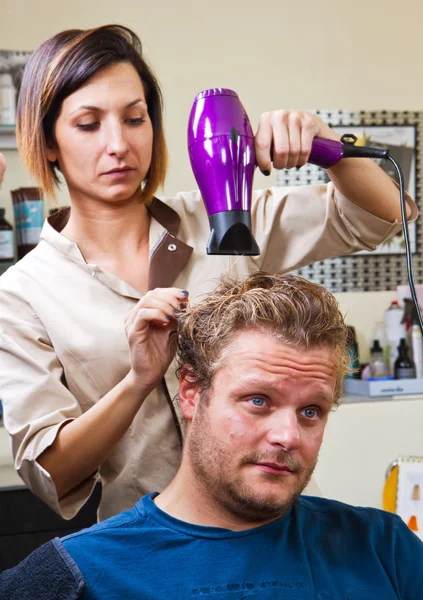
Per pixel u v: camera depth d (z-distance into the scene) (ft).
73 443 4.36
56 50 4.60
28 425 4.53
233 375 3.51
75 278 4.84
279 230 5.22
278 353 3.47
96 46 4.53
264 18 10.27
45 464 4.43
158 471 4.80
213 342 3.61
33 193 9.20
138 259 4.99
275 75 10.33
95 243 4.96
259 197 5.24
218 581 3.60
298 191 5.19
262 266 5.32
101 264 4.93
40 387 4.61
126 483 4.84
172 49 10.00
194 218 5.20
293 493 3.52
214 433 3.57
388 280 10.63
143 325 4.11
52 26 9.63
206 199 4.13
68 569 3.51
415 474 7.82
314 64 10.43
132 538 3.69
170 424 4.75
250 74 10.25
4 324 4.75
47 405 4.61
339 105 10.53
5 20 9.50
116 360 4.74
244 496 3.51
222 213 4.05
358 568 3.90
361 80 10.59
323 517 4.05
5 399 4.68
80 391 4.82
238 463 3.51
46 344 4.82
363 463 9.36
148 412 4.75
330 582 3.79
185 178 10.06
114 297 4.83
